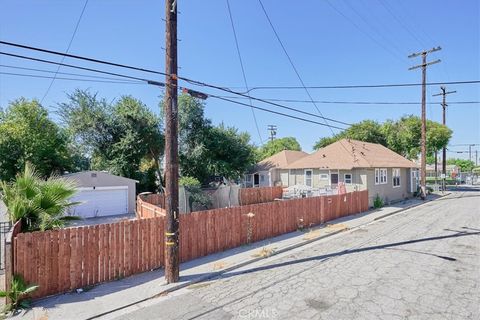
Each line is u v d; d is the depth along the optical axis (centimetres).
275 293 698
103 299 682
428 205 2395
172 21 787
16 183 833
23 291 633
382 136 4188
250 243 1167
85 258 750
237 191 2306
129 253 828
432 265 869
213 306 644
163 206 1975
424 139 2822
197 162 3183
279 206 1325
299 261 950
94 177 2122
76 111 2727
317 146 4838
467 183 6544
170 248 776
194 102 3212
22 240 656
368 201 2103
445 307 607
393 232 1349
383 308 607
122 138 2767
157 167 3000
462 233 1288
